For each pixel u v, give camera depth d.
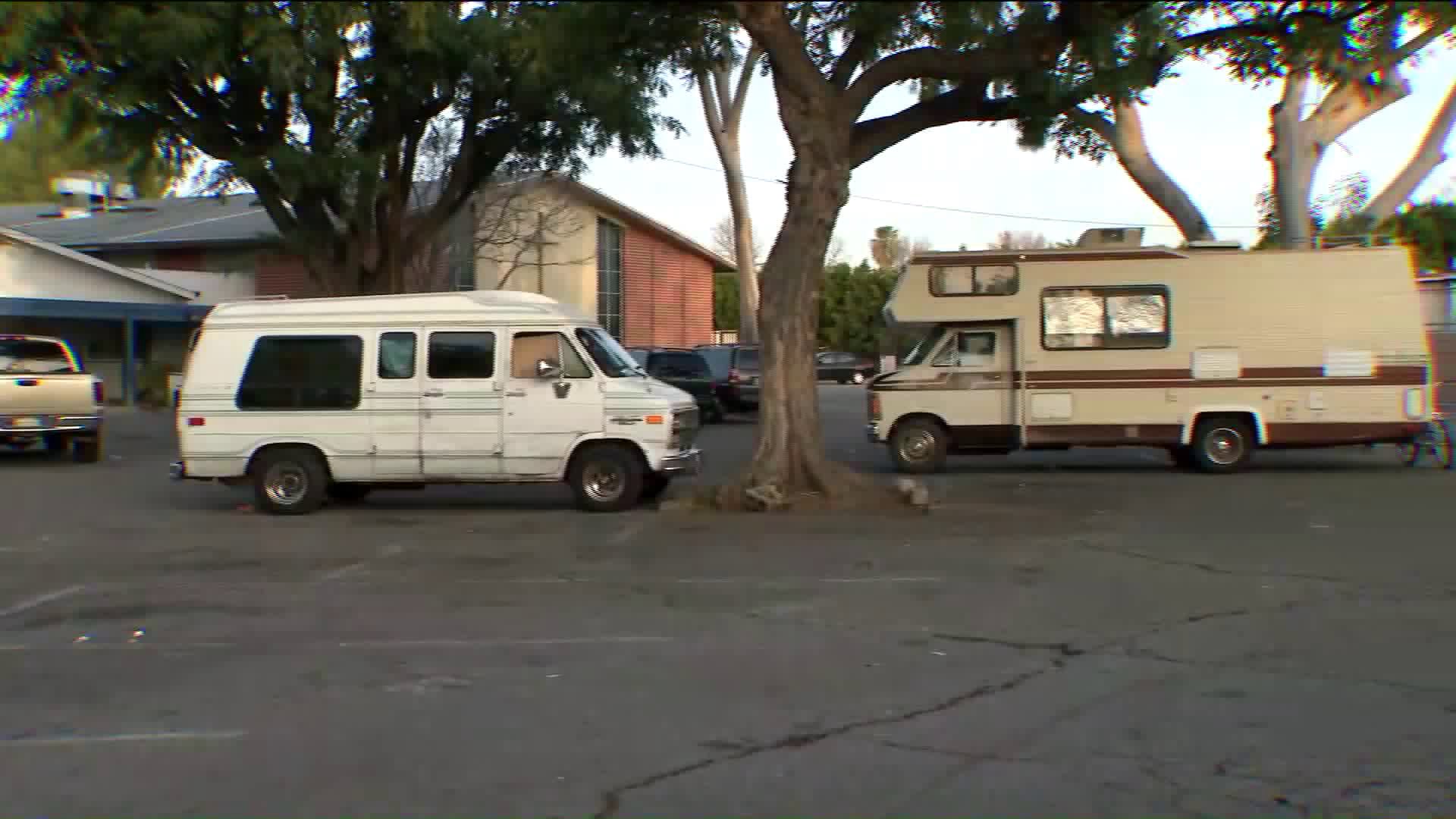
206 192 23.89
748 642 7.91
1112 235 18.41
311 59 20.03
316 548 11.84
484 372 14.12
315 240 23.39
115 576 10.44
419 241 24.33
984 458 21.11
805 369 14.34
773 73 13.96
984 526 12.94
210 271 37.94
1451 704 6.47
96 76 19.47
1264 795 5.21
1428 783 5.34
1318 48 13.70
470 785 5.37
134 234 39.28
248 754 5.80
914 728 6.13
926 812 5.03
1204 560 10.80
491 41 20.69
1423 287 29.09
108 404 35.69
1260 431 17.77
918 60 13.55
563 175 32.75
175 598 9.48
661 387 14.67
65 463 21.16
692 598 9.33
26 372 20.25
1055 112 14.22
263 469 14.24
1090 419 18.09
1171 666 7.29
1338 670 7.18
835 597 9.32
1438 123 22.94
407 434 14.13
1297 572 10.20
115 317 32.91
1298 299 17.70
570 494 16.19
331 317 14.26
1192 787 5.30
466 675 7.17
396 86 21.62
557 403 14.06
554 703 6.60
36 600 9.43
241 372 14.24
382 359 14.18
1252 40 13.78
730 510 14.11
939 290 18.22
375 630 8.33
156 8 19.05
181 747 5.91
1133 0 12.37
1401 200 23.27
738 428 28.84
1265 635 8.02
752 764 5.62
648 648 7.77
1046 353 18.14
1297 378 17.72
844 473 14.33
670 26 14.43
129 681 7.10
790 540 12.09
